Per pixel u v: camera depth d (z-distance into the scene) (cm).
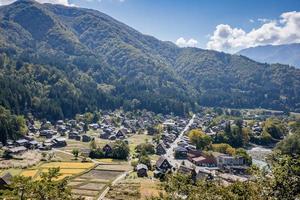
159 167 13125
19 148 15925
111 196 9625
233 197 3425
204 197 3819
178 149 16825
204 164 15175
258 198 2881
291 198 2698
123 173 12656
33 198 3359
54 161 14350
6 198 3325
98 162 14562
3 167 12688
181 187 4366
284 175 2738
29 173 11856
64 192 3553
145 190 10188
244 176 12681
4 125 17300
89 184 10912
